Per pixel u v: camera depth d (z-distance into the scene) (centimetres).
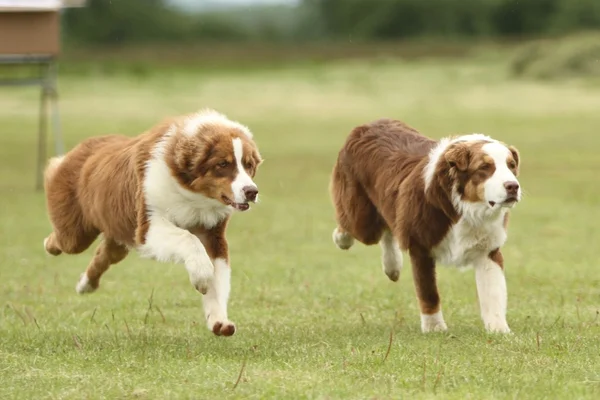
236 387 827
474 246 1068
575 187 2572
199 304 1294
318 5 10019
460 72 6425
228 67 7162
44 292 1379
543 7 8556
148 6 9450
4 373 894
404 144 1164
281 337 1059
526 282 1399
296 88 5944
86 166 1117
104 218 1080
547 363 904
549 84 5744
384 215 1150
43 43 2353
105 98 5394
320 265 1576
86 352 976
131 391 826
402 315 1205
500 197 1003
